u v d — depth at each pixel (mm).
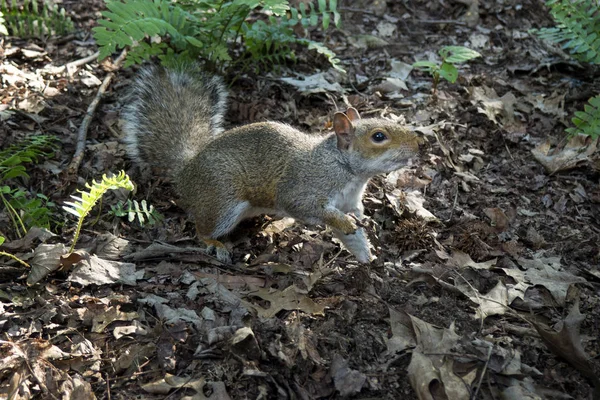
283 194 1152
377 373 1040
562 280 1141
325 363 1041
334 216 1139
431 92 1396
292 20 1370
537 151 1307
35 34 1438
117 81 1376
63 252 1109
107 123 1309
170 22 1281
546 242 1196
